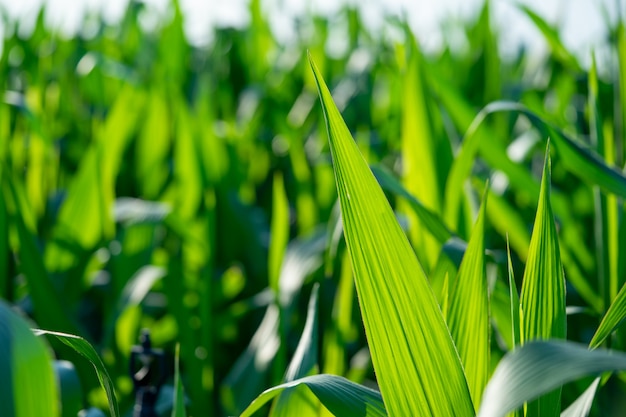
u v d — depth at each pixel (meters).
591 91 2.59
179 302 3.09
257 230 3.95
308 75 5.83
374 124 5.76
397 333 1.42
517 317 1.54
